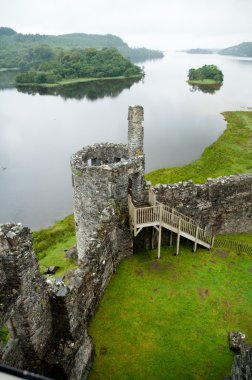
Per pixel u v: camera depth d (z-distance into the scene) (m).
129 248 20.23
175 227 20.03
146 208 18.58
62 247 27.31
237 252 21.69
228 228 23.59
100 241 16.56
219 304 17.20
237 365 11.69
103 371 13.71
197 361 14.15
